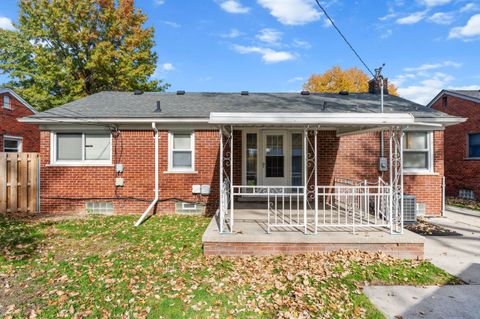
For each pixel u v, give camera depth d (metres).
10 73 22.91
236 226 6.31
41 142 9.31
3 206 9.32
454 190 14.80
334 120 5.63
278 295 4.06
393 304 3.90
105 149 9.44
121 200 9.38
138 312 3.62
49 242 6.32
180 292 4.13
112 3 21.06
